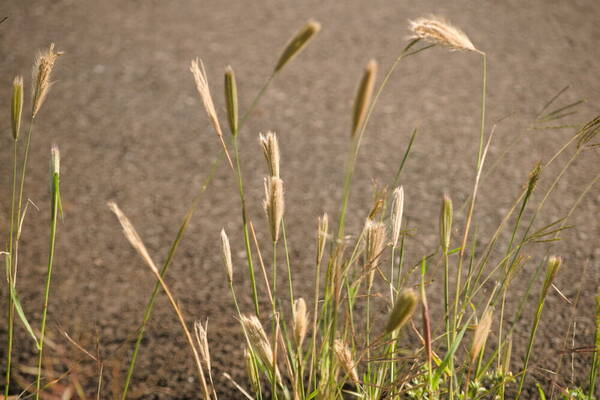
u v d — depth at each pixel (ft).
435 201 10.41
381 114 12.91
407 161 11.48
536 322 5.15
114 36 16.03
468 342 7.22
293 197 10.73
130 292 8.74
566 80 13.67
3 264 9.09
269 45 15.66
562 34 15.49
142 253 4.06
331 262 4.80
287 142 12.21
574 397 6.14
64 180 11.18
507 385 6.79
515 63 14.39
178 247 9.66
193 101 13.51
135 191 10.95
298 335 4.64
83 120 12.89
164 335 7.95
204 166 11.59
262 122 12.82
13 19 16.81
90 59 15.03
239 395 7.04
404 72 14.34
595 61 14.33
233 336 7.90
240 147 12.10
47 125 12.73
